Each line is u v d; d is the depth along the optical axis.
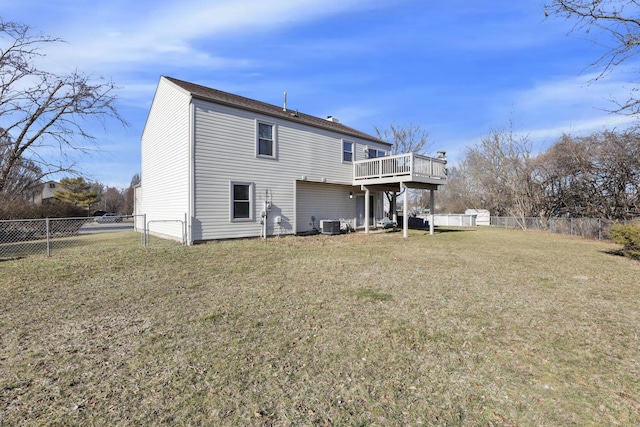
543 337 3.47
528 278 6.23
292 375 2.67
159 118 13.12
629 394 2.42
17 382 2.56
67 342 3.31
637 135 12.76
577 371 2.77
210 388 2.47
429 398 2.36
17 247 10.33
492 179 27.41
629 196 15.21
